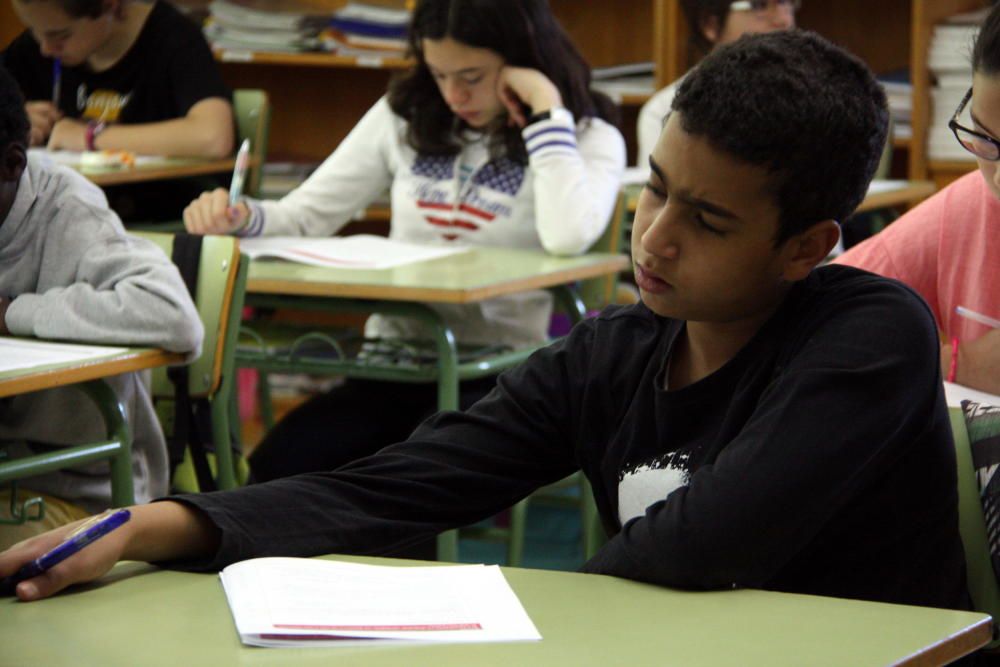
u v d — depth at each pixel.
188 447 2.44
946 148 5.25
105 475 2.34
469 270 3.02
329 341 3.06
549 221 3.31
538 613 1.18
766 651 1.08
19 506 2.22
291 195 3.63
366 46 5.71
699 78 1.32
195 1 6.09
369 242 3.39
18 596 1.21
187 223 3.42
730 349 1.43
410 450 1.52
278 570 1.26
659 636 1.11
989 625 1.16
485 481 1.50
